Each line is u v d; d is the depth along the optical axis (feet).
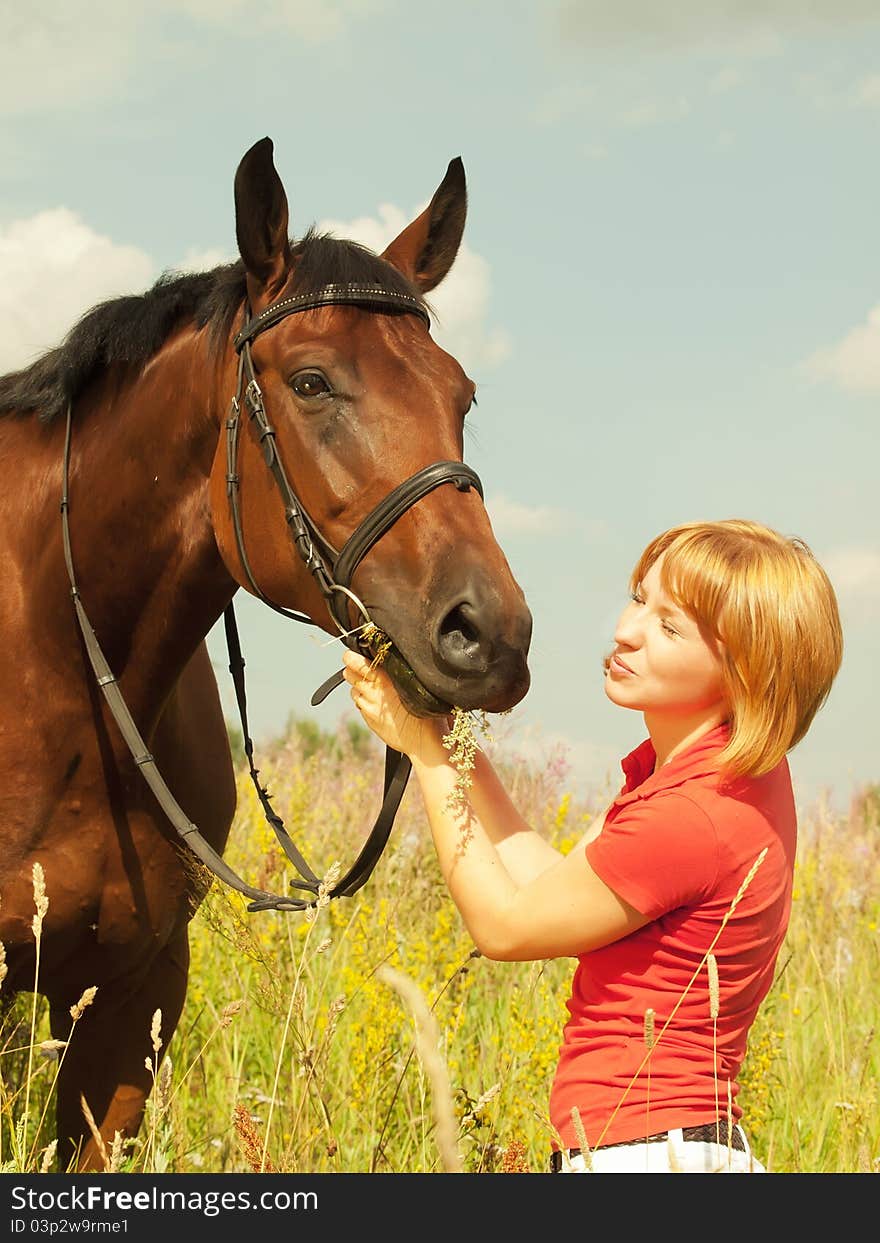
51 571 9.62
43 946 9.81
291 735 24.27
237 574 8.92
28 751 9.54
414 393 8.04
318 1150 10.02
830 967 14.92
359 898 15.26
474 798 7.29
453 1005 11.89
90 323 9.84
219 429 9.11
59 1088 10.53
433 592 7.42
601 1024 6.69
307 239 9.16
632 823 6.50
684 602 6.63
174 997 10.60
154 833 9.89
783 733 6.46
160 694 9.81
